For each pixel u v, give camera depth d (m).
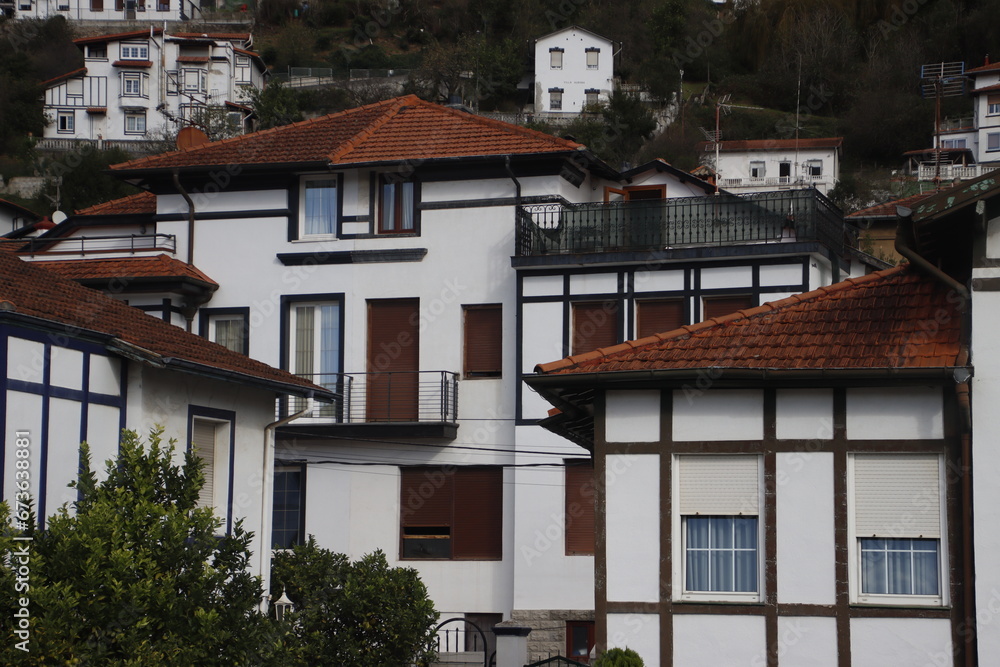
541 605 56.72
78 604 27.56
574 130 163.75
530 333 58.78
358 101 183.75
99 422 37.72
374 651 43.88
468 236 61.00
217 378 41.69
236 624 30.83
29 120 183.62
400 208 62.41
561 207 60.12
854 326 31.38
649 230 58.94
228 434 44.25
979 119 167.75
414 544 59.72
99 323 39.06
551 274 58.88
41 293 39.00
